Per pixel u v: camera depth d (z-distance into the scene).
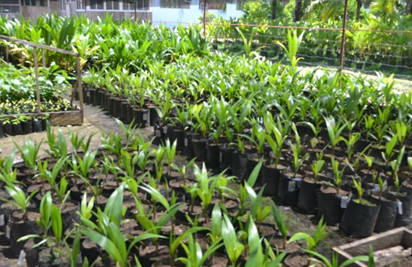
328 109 5.09
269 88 5.68
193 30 10.64
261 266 1.77
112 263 2.43
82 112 6.05
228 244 1.99
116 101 6.50
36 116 5.66
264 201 3.64
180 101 6.49
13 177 3.10
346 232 3.12
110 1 21.47
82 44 9.41
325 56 14.85
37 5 18.89
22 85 6.28
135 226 2.75
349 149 3.90
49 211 2.47
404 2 17.98
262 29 17.00
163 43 10.01
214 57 8.93
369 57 13.56
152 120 6.09
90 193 3.26
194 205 3.04
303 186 3.43
